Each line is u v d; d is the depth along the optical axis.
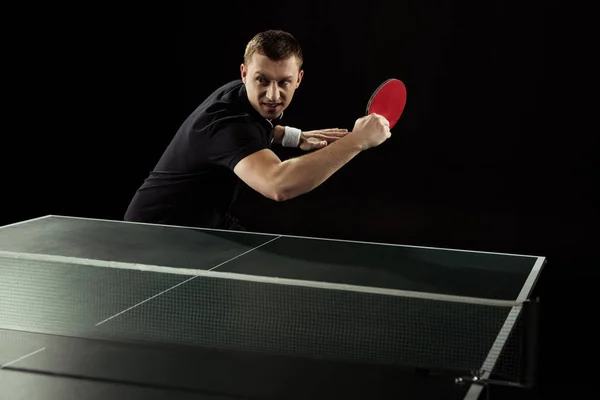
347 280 2.00
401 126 5.33
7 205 5.73
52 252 2.21
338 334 1.79
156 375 1.71
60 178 5.82
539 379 3.14
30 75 5.68
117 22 5.60
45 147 5.78
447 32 5.11
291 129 3.07
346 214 5.53
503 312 1.84
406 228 5.37
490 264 2.17
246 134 2.40
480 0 5.02
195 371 1.73
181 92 5.64
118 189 5.81
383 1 5.18
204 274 2.00
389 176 5.43
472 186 5.28
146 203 2.77
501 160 5.20
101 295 2.08
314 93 5.41
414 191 5.40
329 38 5.31
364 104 5.36
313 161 2.30
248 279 1.96
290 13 5.34
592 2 4.84
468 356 1.67
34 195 5.80
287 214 5.64
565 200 5.12
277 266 2.13
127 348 1.83
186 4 5.49
